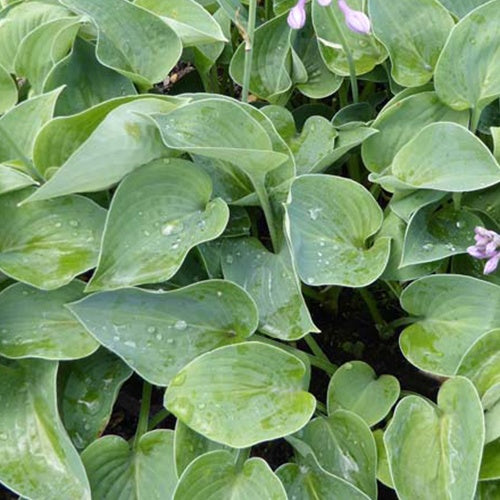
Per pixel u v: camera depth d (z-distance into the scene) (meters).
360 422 0.84
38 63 0.97
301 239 0.88
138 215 0.87
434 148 0.87
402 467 0.81
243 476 0.83
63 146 0.89
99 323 0.85
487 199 0.92
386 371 0.99
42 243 0.89
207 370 0.83
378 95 1.07
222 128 0.86
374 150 0.94
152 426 0.92
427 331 0.88
